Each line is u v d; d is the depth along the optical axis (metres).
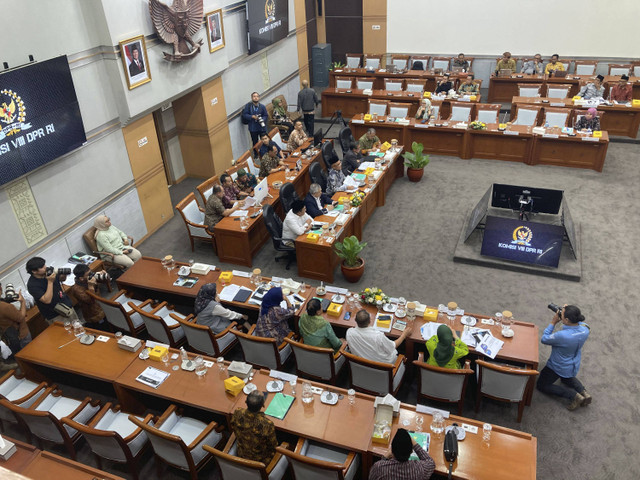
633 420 5.51
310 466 4.18
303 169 10.09
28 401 5.33
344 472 4.29
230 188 9.12
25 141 6.63
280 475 4.61
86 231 8.09
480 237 8.89
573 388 5.69
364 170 9.81
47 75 6.79
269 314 5.98
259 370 5.30
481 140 11.85
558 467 5.04
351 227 8.93
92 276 7.13
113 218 8.63
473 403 5.80
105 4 7.47
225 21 10.95
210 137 11.06
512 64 14.91
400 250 8.78
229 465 4.32
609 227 9.08
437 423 4.48
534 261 8.02
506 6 15.00
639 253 8.34
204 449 4.36
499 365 5.07
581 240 8.75
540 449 5.23
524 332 5.71
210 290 6.07
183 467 4.78
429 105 12.28
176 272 7.27
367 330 5.29
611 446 5.23
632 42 14.35
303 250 7.88
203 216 9.23
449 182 11.02
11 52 6.39
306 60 16.12
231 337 6.27
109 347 5.82
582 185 10.57
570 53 15.03
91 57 7.64
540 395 5.87
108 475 4.25
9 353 6.43
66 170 7.56
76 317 6.61
